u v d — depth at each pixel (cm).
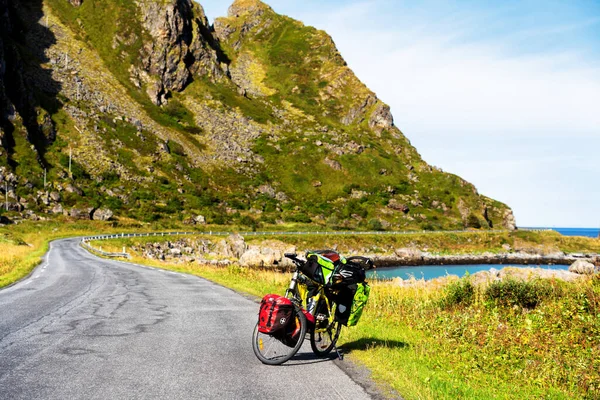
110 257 3803
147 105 15100
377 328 893
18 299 1108
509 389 553
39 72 13300
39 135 10381
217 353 605
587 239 10162
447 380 552
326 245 8012
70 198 8400
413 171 15400
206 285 1634
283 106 19700
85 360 543
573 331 871
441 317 977
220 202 11050
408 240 8975
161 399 417
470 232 10088
